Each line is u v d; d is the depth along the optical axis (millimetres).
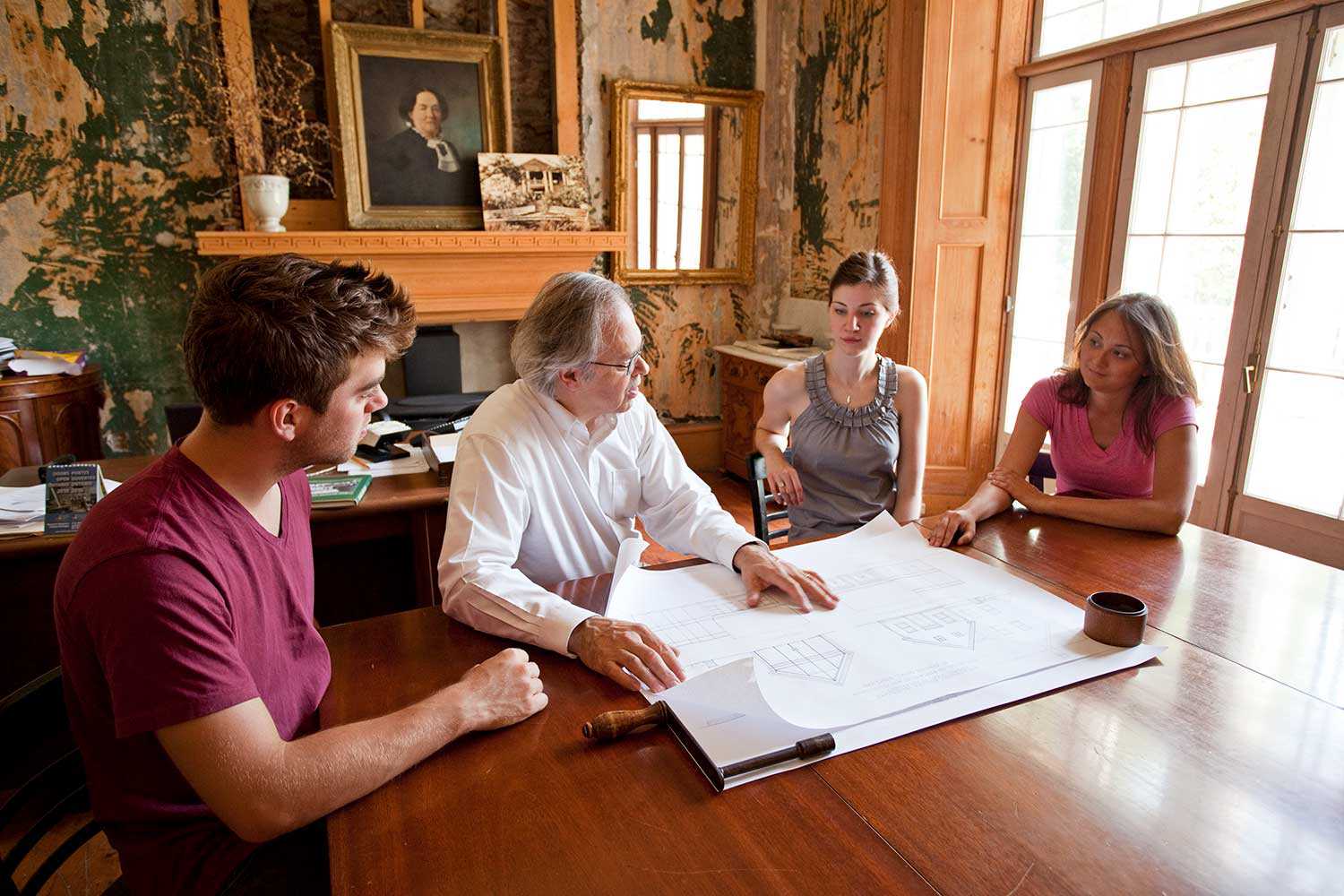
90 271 3561
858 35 3883
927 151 3430
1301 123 2533
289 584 962
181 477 849
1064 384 1842
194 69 3549
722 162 4520
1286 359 2668
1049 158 3393
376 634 1116
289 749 766
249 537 889
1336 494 2570
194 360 813
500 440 1291
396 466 2117
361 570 2150
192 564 785
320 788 750
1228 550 1445
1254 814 750
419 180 3869
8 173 3377
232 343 794
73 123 3424
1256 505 2795
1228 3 2723
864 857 696
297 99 3666
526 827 737
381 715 912
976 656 1029
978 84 3404
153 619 739
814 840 717
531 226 4004
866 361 1964
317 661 1019
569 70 4031
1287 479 2707
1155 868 683
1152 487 1719
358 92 3686
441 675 1004
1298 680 991
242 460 881
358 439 928
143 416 3766
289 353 801
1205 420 2949
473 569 1145
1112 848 706
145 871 887
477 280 3998
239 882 824
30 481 2016
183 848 881
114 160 3508
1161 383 1663
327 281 841
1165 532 1543
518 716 903
